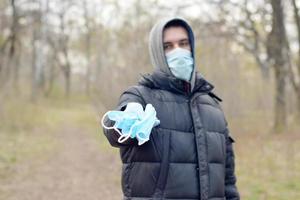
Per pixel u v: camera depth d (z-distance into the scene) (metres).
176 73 2.53
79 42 45.53
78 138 17.25
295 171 9.22
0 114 17.75
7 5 22.86
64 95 42.47
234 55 18.62
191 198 2.38
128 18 26.58
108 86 21.38
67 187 8.93
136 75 19.02
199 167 2.41
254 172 9.27
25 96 28.41
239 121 15.93
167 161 2.36
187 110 2.49
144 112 2.29
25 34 28.31
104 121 2.40
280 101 15.95
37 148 13.73
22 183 9.06
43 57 40.09
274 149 11.96
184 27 2.62
